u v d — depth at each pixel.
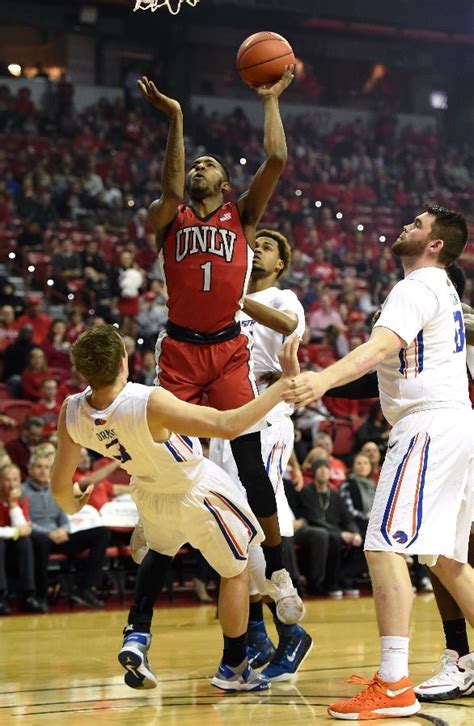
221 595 7.29
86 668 8.63
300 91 46.94
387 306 6.61
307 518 15.84
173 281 7.46
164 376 7.53
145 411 6.16
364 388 7.84
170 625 11.99
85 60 45.28
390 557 6.46
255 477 7.65
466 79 49.66
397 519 6.45
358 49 48.78
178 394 7.46
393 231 38.41
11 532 13.77
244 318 8.79
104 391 6.30
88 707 6.85
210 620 12.55
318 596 15.73
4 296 24.14
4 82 40.16
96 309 23.62
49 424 17.78
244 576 7.33
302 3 45.25
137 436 6.28
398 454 6.63
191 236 7.41
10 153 35.84
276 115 7.51
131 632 7.00
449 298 6.79
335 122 46.47
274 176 7.38
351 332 26.05
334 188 39.38
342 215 38.12
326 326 25.72
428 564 6.62
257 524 7.19
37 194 31.61
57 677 8.16
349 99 48.78
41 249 27.86
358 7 45.94
